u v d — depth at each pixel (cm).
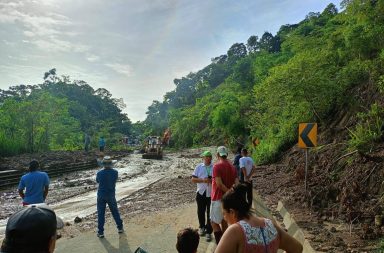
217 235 665
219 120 3725
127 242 852
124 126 14750
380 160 900
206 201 815
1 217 1318
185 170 2870
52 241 173
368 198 827
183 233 366
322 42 2078
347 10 1478
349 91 1493
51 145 4900
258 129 2622
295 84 1571
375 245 618
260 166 2002
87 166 3070
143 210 1264
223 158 666
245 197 306
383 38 1417
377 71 1322
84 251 792
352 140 1062
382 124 1055
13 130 3853
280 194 1177
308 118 1750
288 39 2444
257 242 280
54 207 1470
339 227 746
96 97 14750
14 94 12500
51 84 13850
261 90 1855
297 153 1681
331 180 1030
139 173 2700
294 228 772
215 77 13325
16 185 2078
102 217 892
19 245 160
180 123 7206
